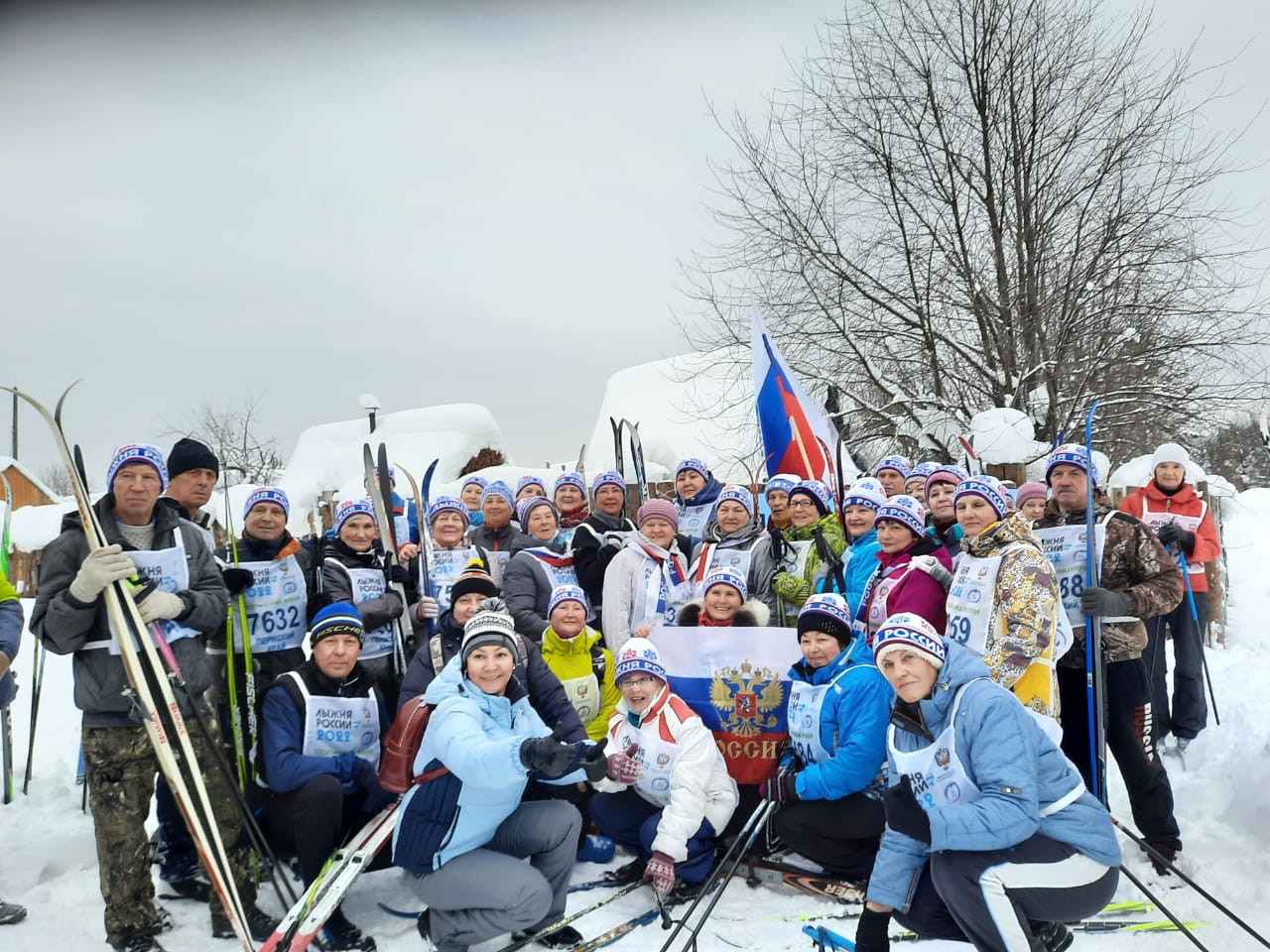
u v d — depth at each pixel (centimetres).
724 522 539
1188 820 449
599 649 510
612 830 427
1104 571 412
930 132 1257
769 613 482
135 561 358
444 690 365
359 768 405
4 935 367
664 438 1934
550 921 367
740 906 382
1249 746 536
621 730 416
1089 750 415
